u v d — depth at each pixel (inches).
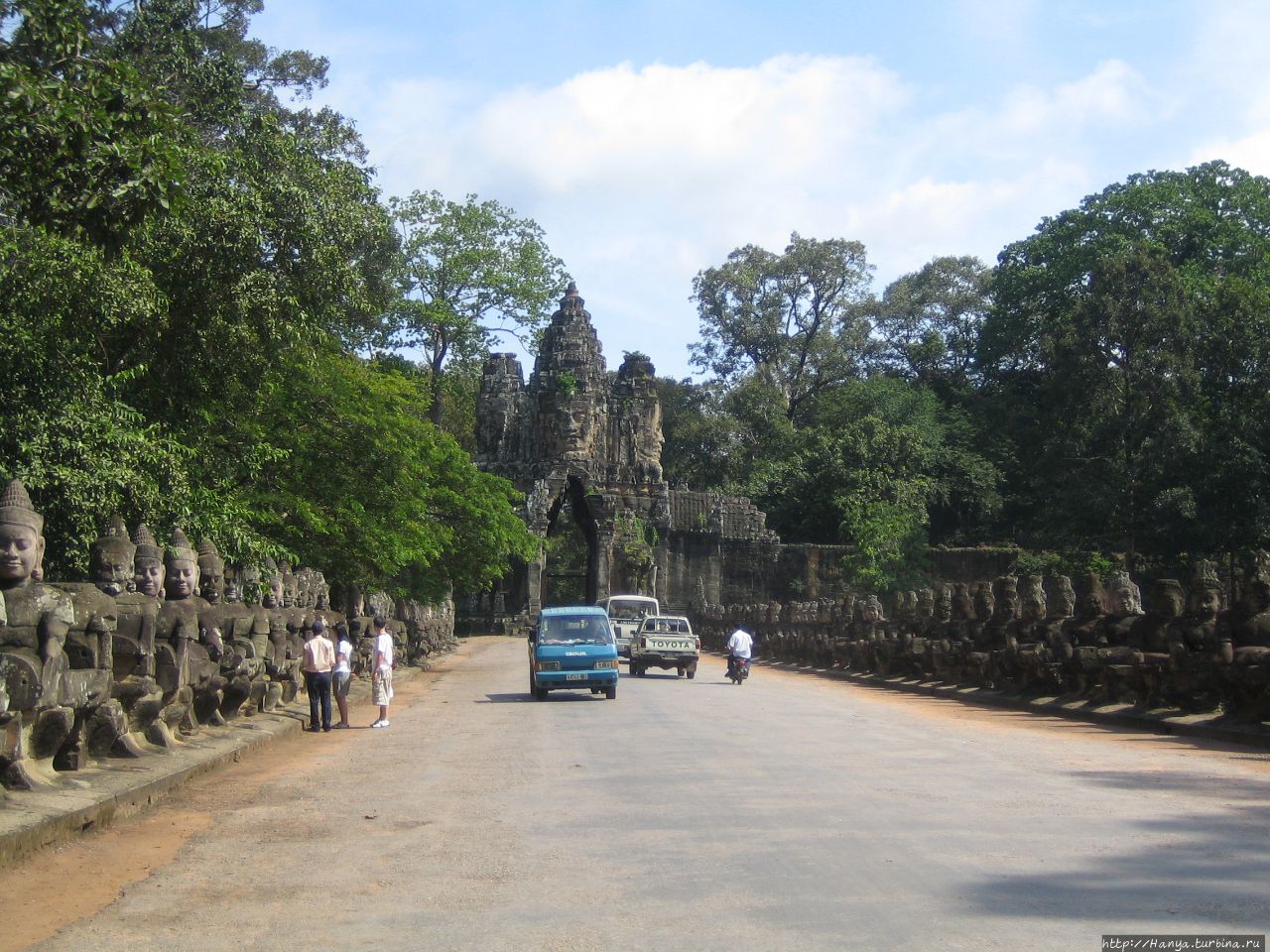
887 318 4097.0
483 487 1769.2
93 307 724.0
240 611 756.0
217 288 858.1
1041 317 3110.2
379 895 343.3
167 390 915.4
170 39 1028.5
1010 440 3403.1
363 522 1223.5
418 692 1279.5
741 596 3221.0
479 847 408.5
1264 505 2164.1
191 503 847.1
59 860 388.5
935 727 838.5
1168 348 2337.6
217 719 721.0
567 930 299.7
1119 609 949.8
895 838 404.2
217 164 867.4
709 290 4099.4
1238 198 2888.8
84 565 696.4
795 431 3799.2
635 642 1595.7
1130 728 829.2
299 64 1722.4
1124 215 2940.5
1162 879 340.5
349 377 1225.4
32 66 516.1
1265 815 446.0
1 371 690.2
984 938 283.0
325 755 703.7
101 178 533.3
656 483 3265.3
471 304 2834.6
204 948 293.0
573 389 3203.7
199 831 447.5
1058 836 405.7
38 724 452.8
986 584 1213.1
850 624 1728.6
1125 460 2333.9
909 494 3157.0
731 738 756.6
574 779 567.5
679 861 374.9
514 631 3166.8
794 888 336.2
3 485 668.1
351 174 993.5
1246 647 735.1
